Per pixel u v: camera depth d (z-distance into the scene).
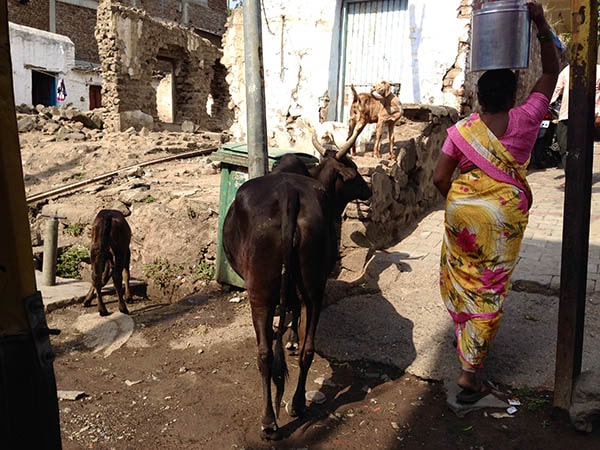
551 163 10.20
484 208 3.47
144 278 7.21
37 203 9.31
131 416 3.85
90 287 6.67
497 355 4.34
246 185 3.95
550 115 9.70
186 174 10.23
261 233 3.54
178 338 5.10
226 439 3.58
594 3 3.24
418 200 7.52
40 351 1.55
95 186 9.73
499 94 3.46
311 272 3.60
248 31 5.50
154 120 18.02
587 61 3.30
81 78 26.25
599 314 4.71
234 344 4.93
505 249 3.50
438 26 8.77
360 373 4.38
